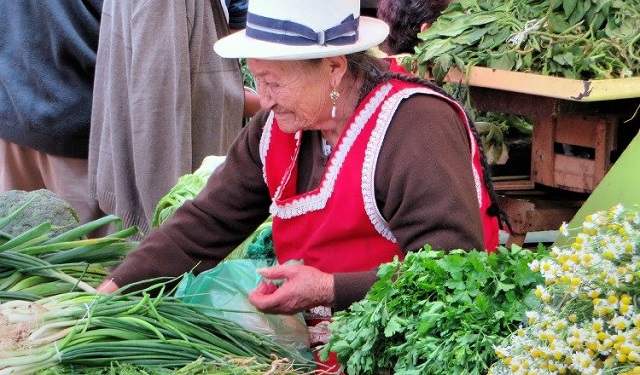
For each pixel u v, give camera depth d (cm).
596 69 356
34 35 441
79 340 218
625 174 309
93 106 430
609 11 371
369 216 248
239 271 267
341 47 242
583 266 165
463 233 233
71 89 446
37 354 212
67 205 312
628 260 163
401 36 413
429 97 246
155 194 407
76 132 450
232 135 432
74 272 271
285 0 239
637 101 365
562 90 338
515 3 393
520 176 427
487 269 199
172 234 284
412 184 236
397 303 202
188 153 406
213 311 255
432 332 196
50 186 467
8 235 264
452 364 188
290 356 242
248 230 293
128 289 271
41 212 301
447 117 243
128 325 227
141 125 403
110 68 414
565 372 163
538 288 173
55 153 452
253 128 279
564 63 361
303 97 246
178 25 399
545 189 414
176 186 373
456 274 200
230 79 425
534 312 172
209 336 235
